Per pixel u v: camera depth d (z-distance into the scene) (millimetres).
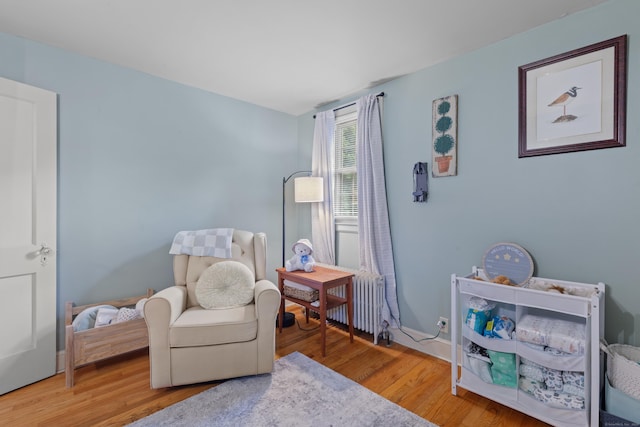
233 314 2053
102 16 1795
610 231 1658
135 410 1691
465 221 2211
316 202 3270
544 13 1749
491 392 1726
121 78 2434
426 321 2434
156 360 1820
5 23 1865
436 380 2018
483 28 1896
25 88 1948
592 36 1689
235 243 2629
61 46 2137
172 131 2725
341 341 2611
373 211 2699
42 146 2023
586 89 1707
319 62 2354
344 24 1863
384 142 2697
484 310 1778
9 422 1600
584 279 1737
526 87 1917
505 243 1987
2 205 1859
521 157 1950
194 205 2875
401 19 1809
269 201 3461
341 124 3166
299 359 2279
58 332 2158
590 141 1696
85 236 2283
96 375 2055
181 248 2471
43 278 2020
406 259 2557
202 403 1747
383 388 1917
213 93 2984
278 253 3555
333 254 3141
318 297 2613
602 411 1407
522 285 1878
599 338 1479
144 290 2572
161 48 2162
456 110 2234
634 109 1582
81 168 2258
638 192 1576
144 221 2572
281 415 1652
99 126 2336
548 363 1511
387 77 2596
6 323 1870
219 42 2080
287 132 3621
